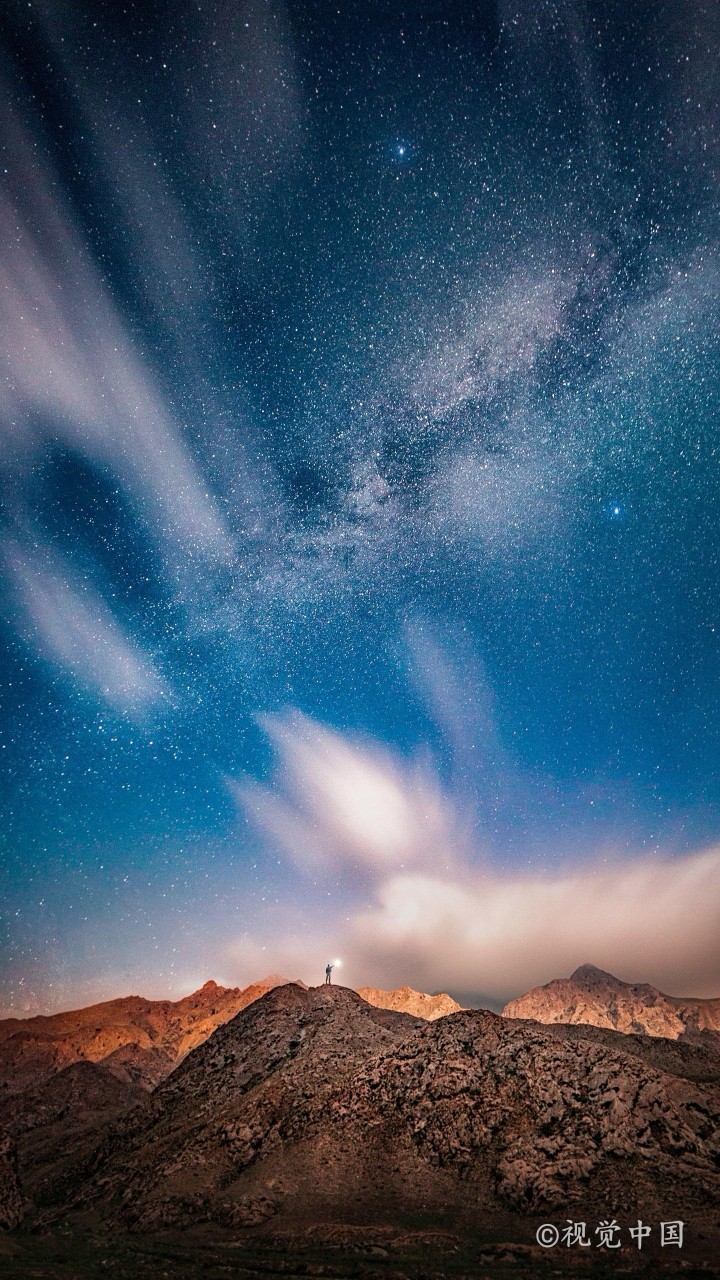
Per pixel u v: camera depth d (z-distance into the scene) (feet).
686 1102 184.24
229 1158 190.49
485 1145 176.65
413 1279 120.47
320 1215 155.63
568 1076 191.01
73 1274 130.00
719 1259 126.21
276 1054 246.47
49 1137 306.96
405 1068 210.18
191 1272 129.80
